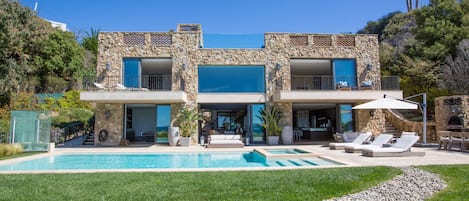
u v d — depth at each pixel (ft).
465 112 48.32
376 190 18.60
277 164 36.24
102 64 62.18
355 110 65.82
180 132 61.41
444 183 20.18
